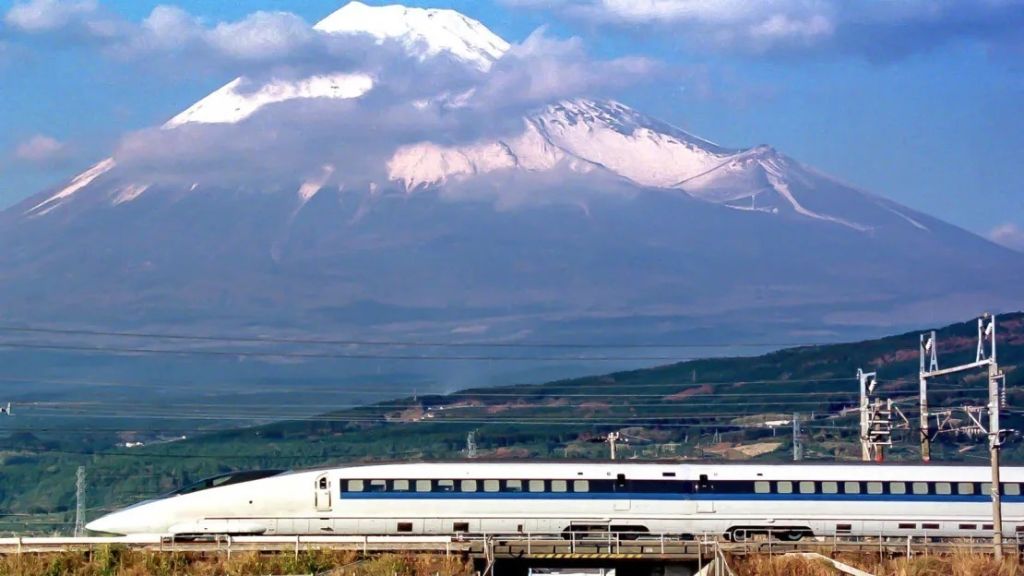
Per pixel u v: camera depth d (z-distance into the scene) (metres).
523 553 76.75
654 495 84.69
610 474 84.88
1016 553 76.81
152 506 84.31
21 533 148.12
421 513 84.06
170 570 72.12
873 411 102.31
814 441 173.50
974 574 72.88
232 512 83.88
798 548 77.94
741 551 77.25
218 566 72.25
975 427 94.44
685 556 76.88
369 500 83.94
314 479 84.38
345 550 75.62
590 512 84.31
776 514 85.00
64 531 151.12
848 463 87.25
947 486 86.19
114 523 84.06
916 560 75.19
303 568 71.75
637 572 78.00
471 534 81.56
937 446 171.88
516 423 183.25
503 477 84.62
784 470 85.81
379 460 88.12
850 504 85.50
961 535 85.94
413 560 74.00
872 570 74.56
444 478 84.44
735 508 84.88
